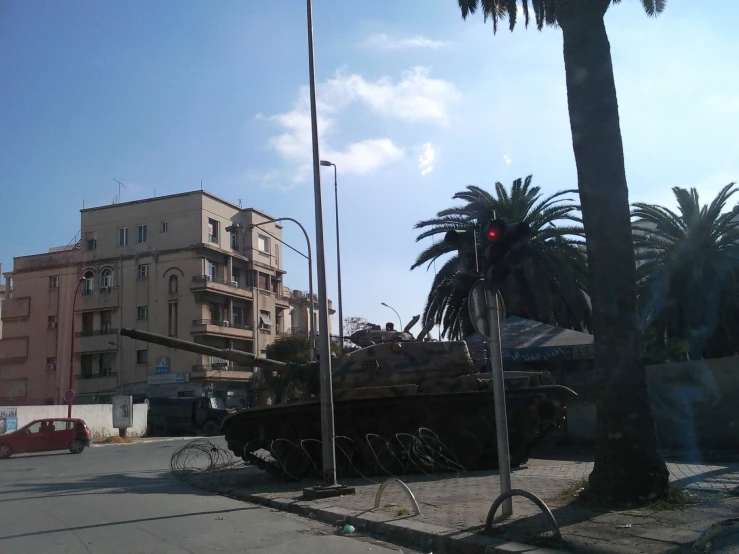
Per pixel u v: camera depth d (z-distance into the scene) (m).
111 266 49.75
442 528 8.30
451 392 15.32
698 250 22.20
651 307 23.23
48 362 49.78
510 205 25.47
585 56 10.19
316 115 13.16
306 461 15.38
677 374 17.67
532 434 15.73
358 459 15.79
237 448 15.88
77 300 49.97
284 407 15.41
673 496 9.00
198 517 10.45
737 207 22.39
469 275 9.11
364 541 8.51
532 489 11.19
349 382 15.93
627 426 9.13
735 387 16.75
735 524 7.48
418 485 12.91
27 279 51.22
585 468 14.48
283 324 57.94
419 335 17.70
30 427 27.98
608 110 10.05
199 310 47.47
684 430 17.36
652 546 6.84
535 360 20.59
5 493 14.16
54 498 13.09
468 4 16.09
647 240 23.56
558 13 10.51
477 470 15.34
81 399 48.84
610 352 9.38
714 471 12.07
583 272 25.30
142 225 49.81
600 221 9.77
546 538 7.36
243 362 16.61
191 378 47.00
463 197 27.12
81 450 28.73
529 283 24.72
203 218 48.81
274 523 9.86
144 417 42.34
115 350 48.44
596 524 7.90
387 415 15.60
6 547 8.27
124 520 10.21
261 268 54.25
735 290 21.97
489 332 8.95
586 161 9.98
